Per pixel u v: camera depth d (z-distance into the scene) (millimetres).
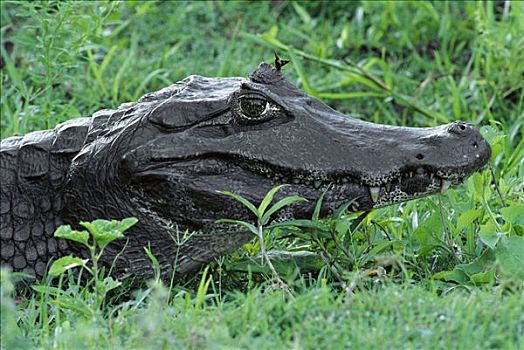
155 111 9789
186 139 9672
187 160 9648
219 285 9727
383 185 9664
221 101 9750
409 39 17172
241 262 9969
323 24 18078
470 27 17047
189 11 18031
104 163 9875
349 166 9602
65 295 9281
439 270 10383
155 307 8414
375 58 15688
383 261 8758
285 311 8148
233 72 16281
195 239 9828
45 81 13727
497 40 15406
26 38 14492
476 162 9625
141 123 9805
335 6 18406
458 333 7652
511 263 9664
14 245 10203
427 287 9773
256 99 9688
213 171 9656
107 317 9180
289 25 17828
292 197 9430
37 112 13992
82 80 15891
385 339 7633
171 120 9727
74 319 8914
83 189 9977
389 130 9859
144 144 9711
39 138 10508
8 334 7863
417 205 11695
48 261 10195
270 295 8562
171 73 16375
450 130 9703
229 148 9625
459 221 10516
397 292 8344
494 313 8016
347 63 15523
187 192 9648
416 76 16531
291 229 9930
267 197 9359
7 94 15180
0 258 10203
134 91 16031
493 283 9414
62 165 10258
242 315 8102
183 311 8516
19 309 9609
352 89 16203
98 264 9930
